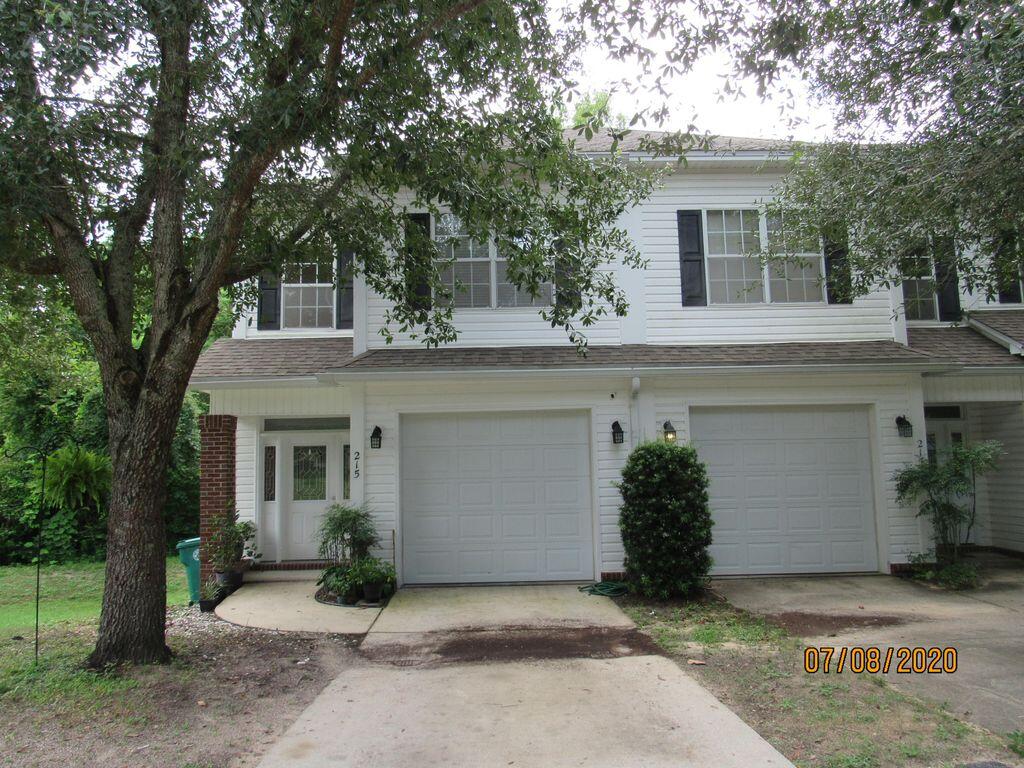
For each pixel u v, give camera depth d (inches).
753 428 399.2
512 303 414.6
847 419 401.4
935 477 366.0
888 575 384.8
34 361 422.6
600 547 380.5
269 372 391.5
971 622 293.1
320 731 189.2
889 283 369.1
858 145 330.0
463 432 394.9
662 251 420.5
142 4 232.5
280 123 237.3
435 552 388.2
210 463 403.5
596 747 175.3
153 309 259.3
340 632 296.0
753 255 410.3
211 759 172.1
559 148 305.1
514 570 387.2
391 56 253.8
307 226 303.7
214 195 282.5
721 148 424.5
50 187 241.1
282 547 428.5
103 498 371.9
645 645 268.7
